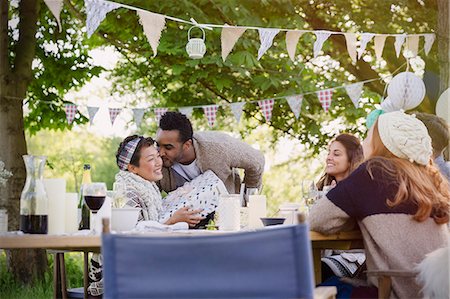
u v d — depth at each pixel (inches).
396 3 368.2
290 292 92.0
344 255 175.0
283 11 349.1
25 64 312.2
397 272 131.5
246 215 171.0
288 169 512.1
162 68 380.2
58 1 157.3
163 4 324.8
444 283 127.1
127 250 92.4
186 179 211.5
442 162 195.9
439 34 281.3
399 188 140.5
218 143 211.9
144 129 554.6
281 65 364.2
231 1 329.7
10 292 286.4
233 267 92.3
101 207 138.3
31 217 133.2
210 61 334.6
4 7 310.0
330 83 378.9
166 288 92.2
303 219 93.0
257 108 377.1
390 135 146.0
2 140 305.4
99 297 175.2
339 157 178.9
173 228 147.9
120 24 348.5
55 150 712.4
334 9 378.6
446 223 142.8
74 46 355.9
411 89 238.1
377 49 230.8
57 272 177.2
